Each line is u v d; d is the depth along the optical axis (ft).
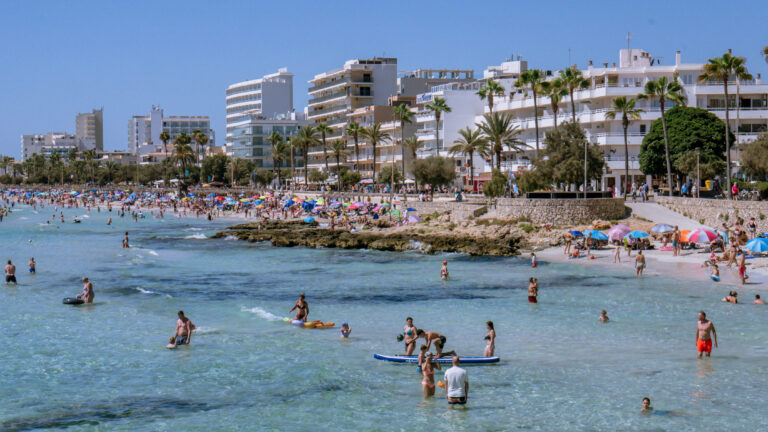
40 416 102.42
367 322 159.94
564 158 353.92
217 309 176.96
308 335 147.64
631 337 140.67
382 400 106.83
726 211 268.21
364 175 638.12
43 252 310.24
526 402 104.01
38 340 145.07
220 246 329.52
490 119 411.13
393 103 642.22
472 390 110.11
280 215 479.00
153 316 169.07
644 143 367.25
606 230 279.28
